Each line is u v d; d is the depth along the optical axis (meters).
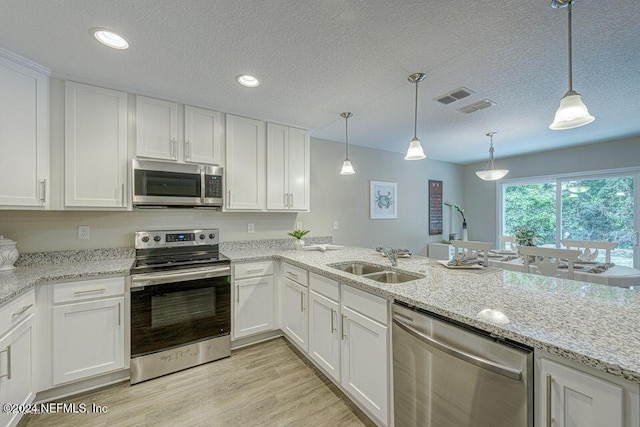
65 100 2.01
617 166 3.77
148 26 1.46
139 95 2.27
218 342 2.34
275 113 2.73
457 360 1.12
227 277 2.39
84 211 2.28
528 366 0.91
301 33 1.52
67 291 1.81
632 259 3.68
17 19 1.40
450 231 5.34
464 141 3.82
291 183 3.06
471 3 1.30
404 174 4.65
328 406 1.77
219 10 1.35
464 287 1.46
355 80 2.05
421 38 1.57
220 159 2.64
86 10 1.34
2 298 1.35
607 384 0.76
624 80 2.05
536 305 1.18
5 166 1.72
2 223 2.02
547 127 3.18
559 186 4.36
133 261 2.28
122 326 1.98
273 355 2.42
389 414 1.46
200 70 1.92
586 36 1.54
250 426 1.60
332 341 1.89
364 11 1.35
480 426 1.04
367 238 4.17
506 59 1.78
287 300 2.55
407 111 2.68
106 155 2.14
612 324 0.97
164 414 1.70
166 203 2.32
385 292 1.43
